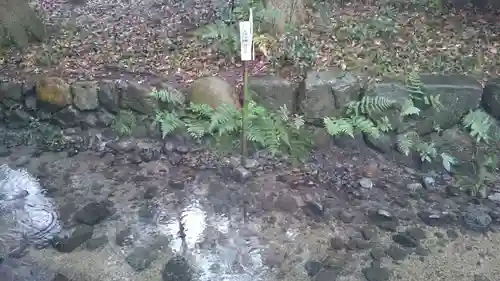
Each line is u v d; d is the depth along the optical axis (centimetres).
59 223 324
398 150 395
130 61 448
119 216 330
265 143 386
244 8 477
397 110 394
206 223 327
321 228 324
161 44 475
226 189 357
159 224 325
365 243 311
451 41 476
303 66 424
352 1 559
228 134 394
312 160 388
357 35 474
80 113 411
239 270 292
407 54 450
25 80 413
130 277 286
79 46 471
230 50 452
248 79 408
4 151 393
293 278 287
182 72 434
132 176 368
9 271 288
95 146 399
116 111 411
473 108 404
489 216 336
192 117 402
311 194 353
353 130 396
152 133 404
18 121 415
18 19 457
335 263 295
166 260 298
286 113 402
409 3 549
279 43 449
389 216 330
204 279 286
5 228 319
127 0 589
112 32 502
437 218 331
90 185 359
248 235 318
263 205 342
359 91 399
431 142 403
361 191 358
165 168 375
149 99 402
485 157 391
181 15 540
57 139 405
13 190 352
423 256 304
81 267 292
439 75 415
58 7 566
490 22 518
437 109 400
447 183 372
